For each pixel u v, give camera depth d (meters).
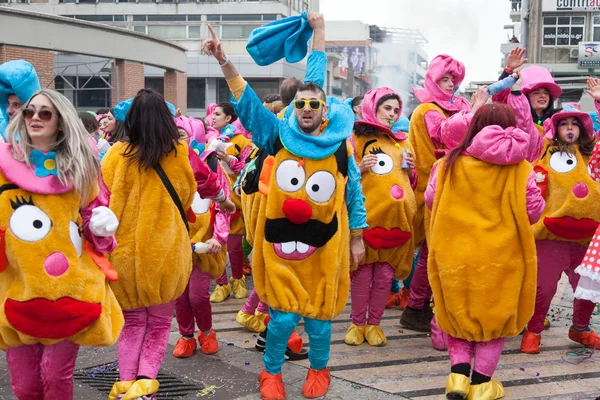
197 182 4.05
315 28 4.46
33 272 3.05
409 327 5.89
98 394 4.32
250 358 5.04
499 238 4.07
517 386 4.55
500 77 5.26
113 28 20.47
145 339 3.88
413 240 5.44
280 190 4.13
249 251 7.34
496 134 4.00
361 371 4.82
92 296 3.17
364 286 5.34
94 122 6.00
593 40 36.28
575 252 5.25
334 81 47.16
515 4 45.12
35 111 3.09
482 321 4.11
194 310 4.98
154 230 3.73
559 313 6.42
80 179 3.14
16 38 16.62
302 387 4.46
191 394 4.34
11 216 3.07
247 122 4.15
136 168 3.73
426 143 5.81
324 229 4.14
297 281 4.15
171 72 25.62
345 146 4.23
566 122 5.28
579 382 4.63
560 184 5.19
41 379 3.34
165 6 46.84
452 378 4.21
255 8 45.94
